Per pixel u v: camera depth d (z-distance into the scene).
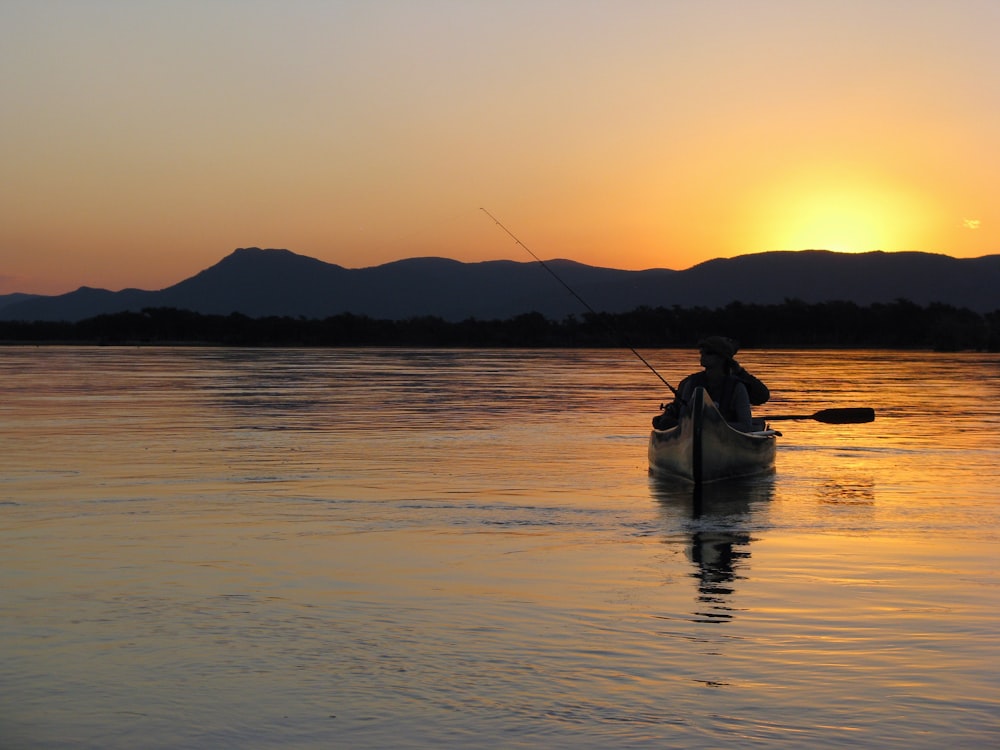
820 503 14.55
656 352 96.19
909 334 126.56
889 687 6.73
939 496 15.19
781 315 129.50
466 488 15.77
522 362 70.31
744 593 9.20
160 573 10.00
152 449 20.66
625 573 10.05
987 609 8.65
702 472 15.99
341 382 45.16
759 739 5.94
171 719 6.25
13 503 14.20
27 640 7.76
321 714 6.32
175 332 124.12
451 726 6.13
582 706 6.42
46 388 40.06
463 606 8.73
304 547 11.29
